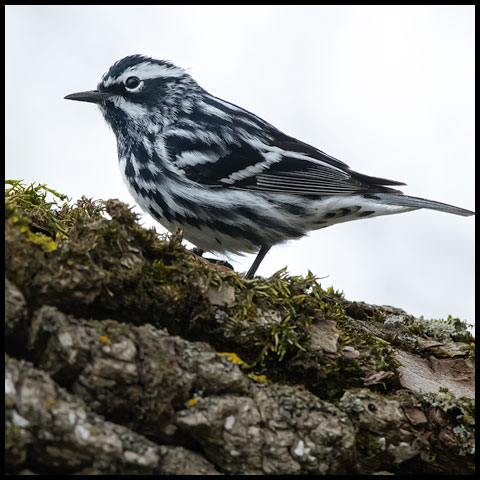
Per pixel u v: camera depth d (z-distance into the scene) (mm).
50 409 4551
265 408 5328
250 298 6234
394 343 7316
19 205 6684
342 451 5355
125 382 4945
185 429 5121
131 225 6043
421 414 6094
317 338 6344
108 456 4660
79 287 5277
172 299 5809
